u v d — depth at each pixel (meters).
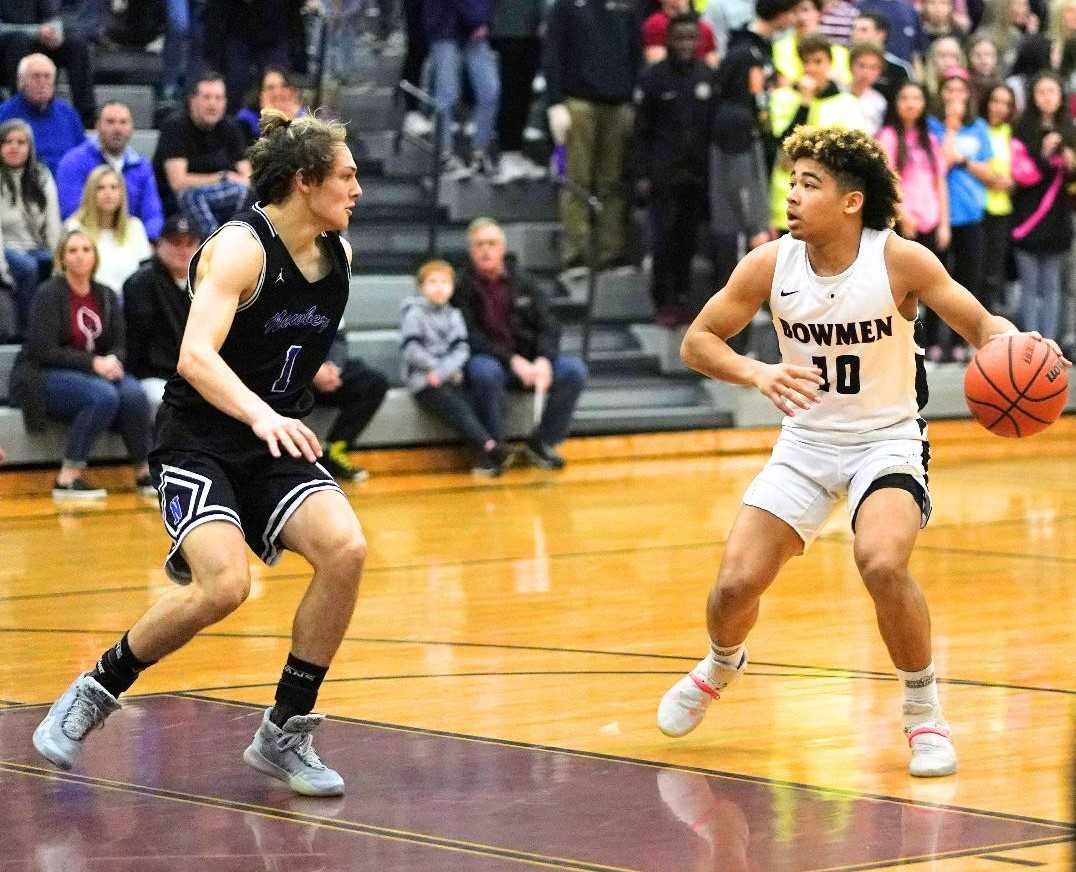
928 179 17.20
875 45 16.92
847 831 5.48
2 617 9.48
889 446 6.36
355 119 19.02
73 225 14.89
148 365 14.55
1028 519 13.09
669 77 17.12
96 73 18.27
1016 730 6.87
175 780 6.15
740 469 16.27
